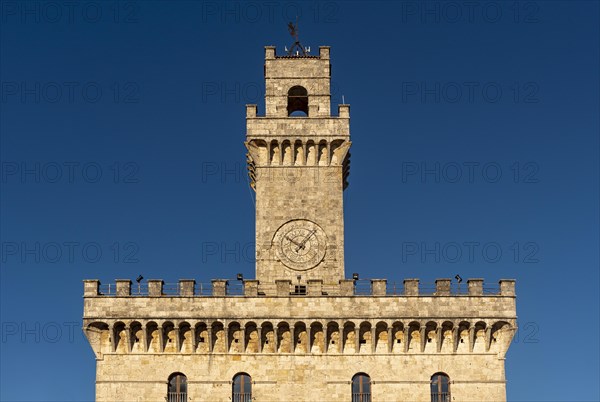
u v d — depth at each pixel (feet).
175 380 346.54
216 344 349.00
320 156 387.14
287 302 350.64
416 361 348.18
